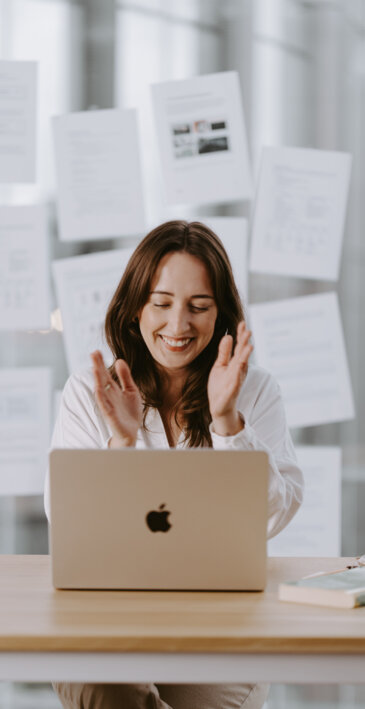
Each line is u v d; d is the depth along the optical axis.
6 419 3.19
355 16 3.21
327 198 3.18
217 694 1.81
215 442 1.71
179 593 1.50
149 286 2.01
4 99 3.14
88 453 1.49
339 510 3.18
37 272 3.17
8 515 3.19
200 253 2.00
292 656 1.23
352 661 1.23
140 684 1.60
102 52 3.22
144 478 1.49
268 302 3.20
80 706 1.60
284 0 3.22
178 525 1.50
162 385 2.10
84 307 3.17
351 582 1.47
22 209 3.17
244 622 1.30
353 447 3.22
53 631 1.24
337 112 3.21
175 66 3.25
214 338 2.10
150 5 3.24
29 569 1.72
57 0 3.21
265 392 2.09
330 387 3.18
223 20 3.24
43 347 3.19
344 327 3.22
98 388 1.72
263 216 3.19
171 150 3.18
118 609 1.38
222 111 3.16
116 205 3.17
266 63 3.23
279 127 3.23
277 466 1.91
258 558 1.50
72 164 3.17
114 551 1.50
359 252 3.22
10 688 3.27
